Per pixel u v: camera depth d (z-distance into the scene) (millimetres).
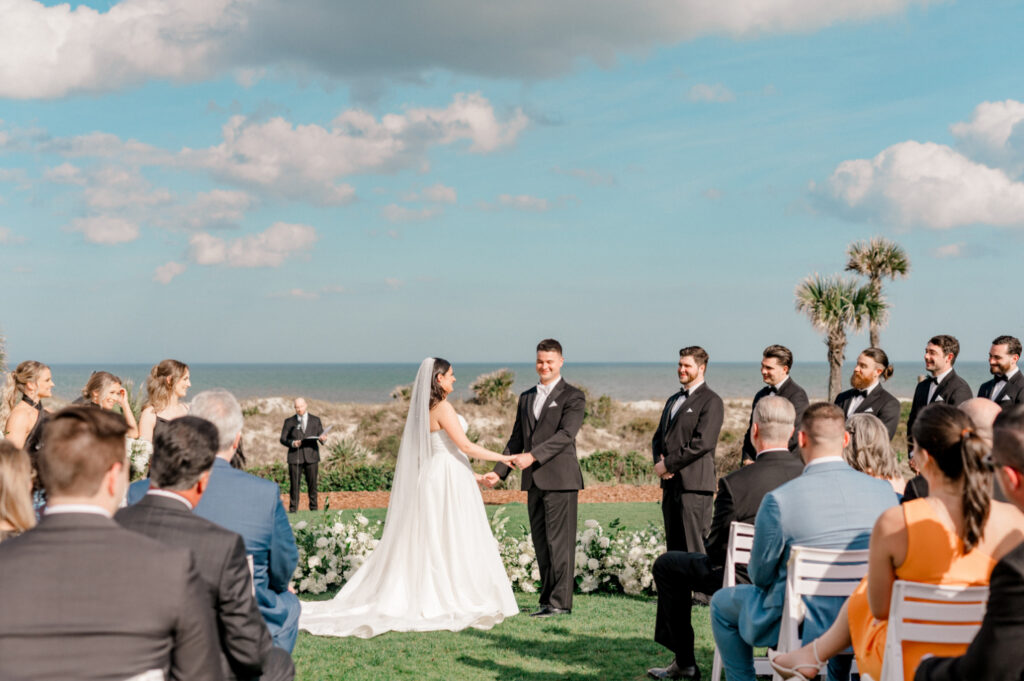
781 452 4348
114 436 2170
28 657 1973
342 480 18344
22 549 2061
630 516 12562
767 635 3684
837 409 3689
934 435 2742
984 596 2680
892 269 23344
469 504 6641
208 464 2752
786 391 7121
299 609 3746
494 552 6730
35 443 6555
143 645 2035
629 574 7500
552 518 6629
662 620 4836
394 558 6566
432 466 6633
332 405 27312
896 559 2793
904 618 2713
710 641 5695
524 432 6902
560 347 6883
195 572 2168
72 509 2125
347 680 4906
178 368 6617
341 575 7891
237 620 2631
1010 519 2809
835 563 3473
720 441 23953
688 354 7039
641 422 27359
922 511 2777
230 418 3477
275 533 3496
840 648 3266
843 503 3541
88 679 1984
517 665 5207
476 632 6047
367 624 5996
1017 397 7609
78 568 2039
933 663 2279
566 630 6105
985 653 2037
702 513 6883
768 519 3576
